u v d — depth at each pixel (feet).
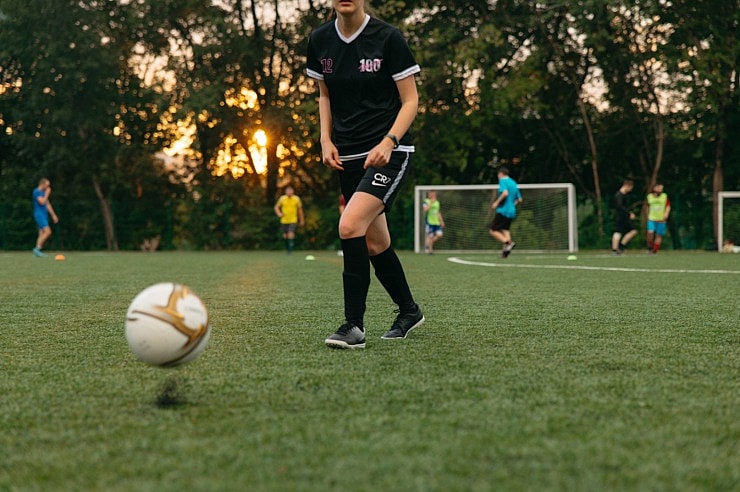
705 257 61.41
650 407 9.18
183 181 106.52
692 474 6.73
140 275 38.83
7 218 101.91
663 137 92.43
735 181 93.97
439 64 88.69
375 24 14.73
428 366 12.01
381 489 6.36
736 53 84.58
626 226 69.56
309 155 102.53
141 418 8.80
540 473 6.74
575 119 97.91
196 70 98.89
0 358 13.09
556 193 85.76
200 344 9.71
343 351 13.58
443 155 94.79
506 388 10.28
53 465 7.14
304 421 8.56
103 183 102.32
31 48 96.48
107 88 100.63
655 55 86.89
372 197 14.48
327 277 36.27
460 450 7.41
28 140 99.35
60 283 32.83
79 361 12.76
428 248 77.61
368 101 14.90
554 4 87.45
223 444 7.69
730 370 11.63
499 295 25.31
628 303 22.36
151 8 98.78
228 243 102.12
